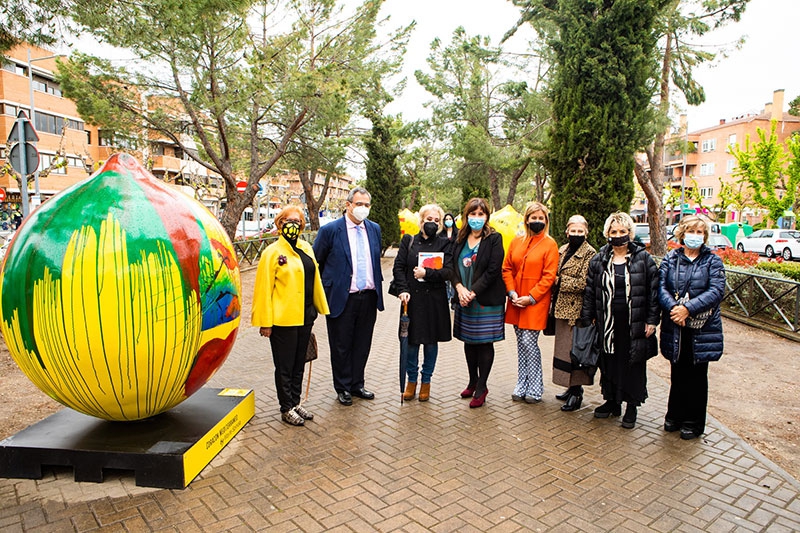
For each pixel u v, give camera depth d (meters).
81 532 3.01
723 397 5.68
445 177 22.56
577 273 4.98
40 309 3.17
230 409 4.34
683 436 4.47
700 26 14.31
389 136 23.58
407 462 3.94
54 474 3.66
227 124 16.23
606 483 3.68
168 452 3.51
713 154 54.91
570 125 10.18
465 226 5.26
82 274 3.15
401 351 5.10
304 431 4.50
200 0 10.22
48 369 3.30
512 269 5.37
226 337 3.86
